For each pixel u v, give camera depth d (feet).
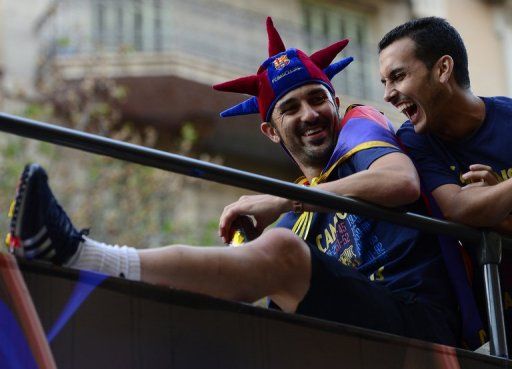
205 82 93.25
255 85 27.12
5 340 18.62
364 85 101.40
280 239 21.98
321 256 22.57
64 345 18.97
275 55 27.14
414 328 23.66
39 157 80.69
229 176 21.95
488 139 25.79
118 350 19.31
